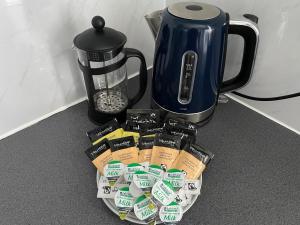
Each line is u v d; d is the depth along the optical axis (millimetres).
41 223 495
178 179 480
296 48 575
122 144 553
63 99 720
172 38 505
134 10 725
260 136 660
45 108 696
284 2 549
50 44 613
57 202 527
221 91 637
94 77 665
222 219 501
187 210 504
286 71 616
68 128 679
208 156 531
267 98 680
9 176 573
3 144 639
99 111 649
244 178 570
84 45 517
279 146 638
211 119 693
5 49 554
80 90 742
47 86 666
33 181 563
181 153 539
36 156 613
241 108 732
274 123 692
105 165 519
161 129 590
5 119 638
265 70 651
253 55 574
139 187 463
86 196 536
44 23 578
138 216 442
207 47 504
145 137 566
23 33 560
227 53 693
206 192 542
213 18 498
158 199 443
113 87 723
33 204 524
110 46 519
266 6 581
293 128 672
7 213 510
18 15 535
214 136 657
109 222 494
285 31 576
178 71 539
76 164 597
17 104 638
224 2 654
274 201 532
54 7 574
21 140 649
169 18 506
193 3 560
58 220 499
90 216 503
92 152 543
